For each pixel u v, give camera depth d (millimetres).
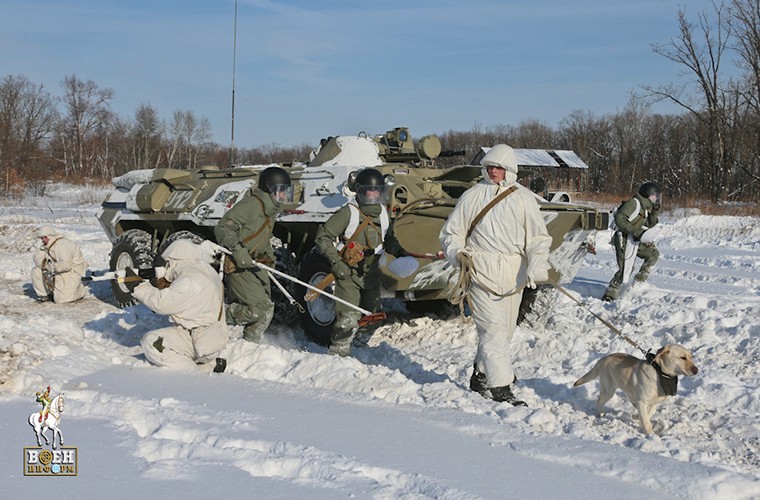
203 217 9672
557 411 5734
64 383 5793
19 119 58219
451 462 4129
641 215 10508
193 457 4102
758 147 39000
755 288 12273
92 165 69812
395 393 5637
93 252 15914
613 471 4062
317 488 3668
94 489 3605
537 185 9820
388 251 7117
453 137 70500
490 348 5688
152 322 8258
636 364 5305
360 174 6980
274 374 6332
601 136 59562
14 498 3494
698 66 39781
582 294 11367
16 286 11977
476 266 5688
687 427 5453
